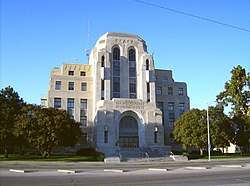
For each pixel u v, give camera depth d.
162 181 19.59
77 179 21.16
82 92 73.69
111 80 72.62
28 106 53.44
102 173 26.00
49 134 49.91
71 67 76.75
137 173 25.75
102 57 72.00
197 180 20.12
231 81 71.12
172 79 83.31
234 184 18.16
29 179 21.16
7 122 50.75
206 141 56.78
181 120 61.41
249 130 61.56
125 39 76.00
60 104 71.50
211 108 62.44
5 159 48.91
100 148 60.25
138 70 75.00
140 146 65.62
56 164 42.19
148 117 66.75
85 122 72.00
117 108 65.25
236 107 68.31
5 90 54.38
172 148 75.25
